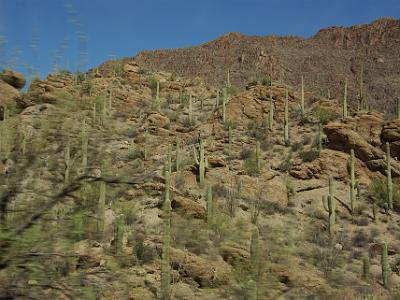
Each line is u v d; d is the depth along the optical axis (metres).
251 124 39.69
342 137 34.56
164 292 4.90
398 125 34.22
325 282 5.93
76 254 3.52
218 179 28.12
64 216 3.58
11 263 3.32
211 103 47.75
